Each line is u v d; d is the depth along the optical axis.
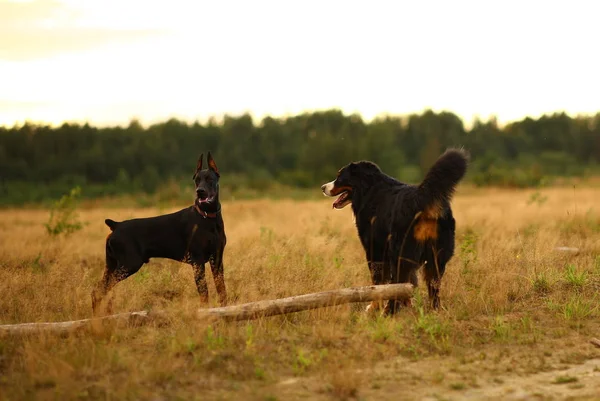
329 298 7.56
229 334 7.07
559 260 10.71
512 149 101.31
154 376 5.98
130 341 7.08
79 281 9.73
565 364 6.46
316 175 63.69
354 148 69.50
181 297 9.17
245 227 15.37
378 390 5.81
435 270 7.99
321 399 5.61
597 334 7.32
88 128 88.31
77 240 14.78
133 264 8.34
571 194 25.83
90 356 6.38
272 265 10.20
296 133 98.62
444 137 101.12
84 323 7.26
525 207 18.98
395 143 99.06
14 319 8.19
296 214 19.80
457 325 7.46
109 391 5.68
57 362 6.16
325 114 104.50
